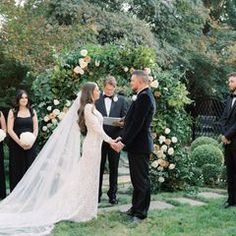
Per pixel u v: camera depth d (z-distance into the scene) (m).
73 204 5.27
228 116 5.98
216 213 5.55
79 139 5.50
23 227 4.89
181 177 7.28
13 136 6.29
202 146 8.59
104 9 13.66
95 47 6.96
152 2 14.58
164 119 7.18
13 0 9.93
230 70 15.84
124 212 5.62
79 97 5.47
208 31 18.19
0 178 6.56
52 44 9.92
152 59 7.00
